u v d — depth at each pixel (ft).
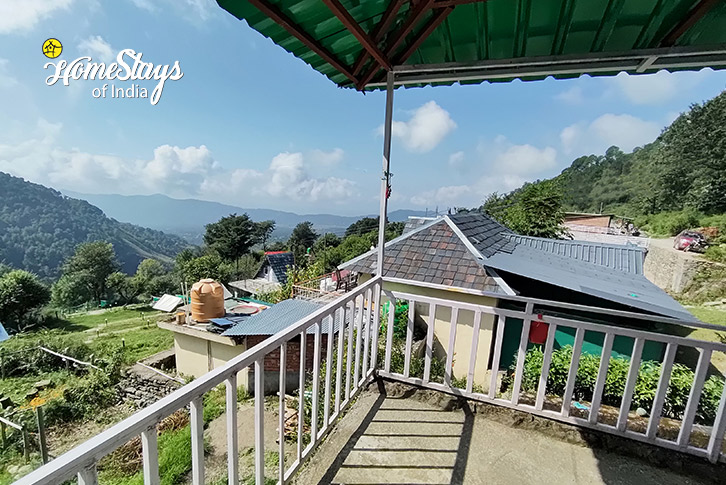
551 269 22.13
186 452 17.92
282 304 34.94
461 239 23.40
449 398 8.03
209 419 22.20
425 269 21.66
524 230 48.78
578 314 19.07
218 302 33.42
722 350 6.03
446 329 20.16
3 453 23.86
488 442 6.93
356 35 5.56
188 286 110.93
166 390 30.83
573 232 80.53
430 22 6.09
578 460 6.57
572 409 8.23
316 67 7.47
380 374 8.88
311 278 44.42
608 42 6.47
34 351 40.52
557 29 6.26
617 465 6.48
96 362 36.52
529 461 6.48
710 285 47.32
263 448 4.75
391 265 22.59
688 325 6.14
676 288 51.67
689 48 6.15
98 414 29.81
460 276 20.39
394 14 5.54
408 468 6.15
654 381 13.02
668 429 7.50
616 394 13.43
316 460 6.28
